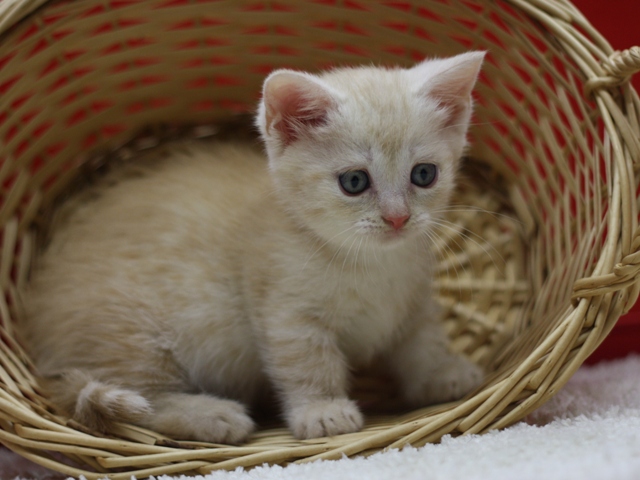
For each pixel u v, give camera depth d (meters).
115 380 0.35
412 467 0.28
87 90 0.41
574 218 0.37
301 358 0.34
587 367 0.43
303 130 0.33
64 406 0.33
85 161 0.42
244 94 0.43
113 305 0.35
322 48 0.41
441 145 0.33
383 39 0.40
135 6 0.38
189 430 0.33
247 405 0.37
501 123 0.42
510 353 0.37
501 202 0.42
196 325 0.35
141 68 0.40
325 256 0.33
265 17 0.40
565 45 0.34
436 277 0.40
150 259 0.36
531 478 0.26
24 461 0.36
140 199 0.37
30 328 0.37
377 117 0.32
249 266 0.34
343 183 0.32
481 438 0.29
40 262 0.39
